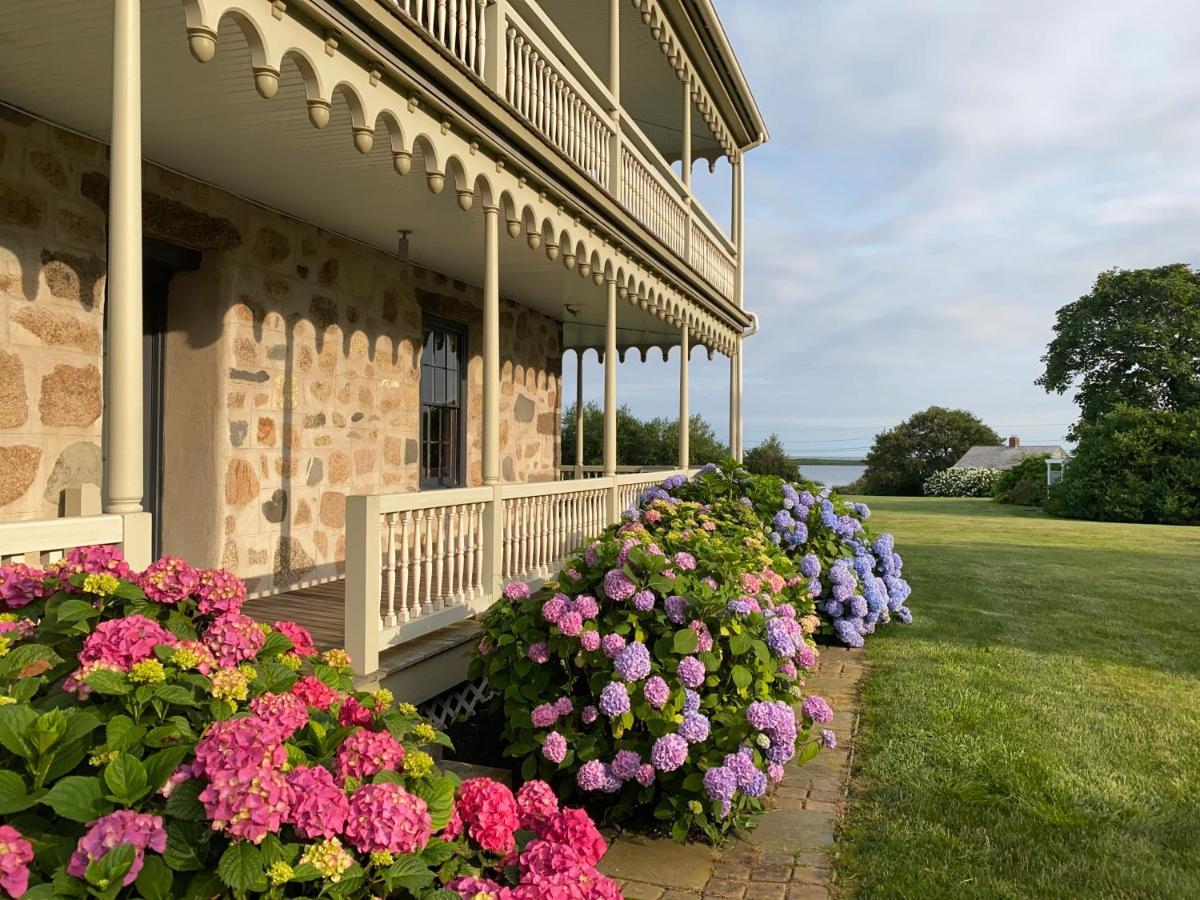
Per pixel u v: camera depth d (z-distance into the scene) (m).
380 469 6.96
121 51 2.59
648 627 3.71
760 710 3.40
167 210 4.87
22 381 4.12
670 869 3.20
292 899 1.57
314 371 6.15
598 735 3.56
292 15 3.31
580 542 6.61
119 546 2.64
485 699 4.99
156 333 5.37
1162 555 12.87
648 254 7.90
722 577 3.99
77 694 1.73
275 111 4.07
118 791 1.48
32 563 2.42
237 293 5.40
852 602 6.54
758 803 3.56
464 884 1.78
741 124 11.67
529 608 3.89
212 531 5.28
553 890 1.75
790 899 2.97
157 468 5.38
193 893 1.45
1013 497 27.86
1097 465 22.31
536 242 5.68
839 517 7.69
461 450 8.36
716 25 9.14
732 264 11.92
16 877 1.29
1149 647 6.82
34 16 3.10
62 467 4.34
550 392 10.43
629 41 9.37
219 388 5.29
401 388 7.24
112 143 2.60
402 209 5.71
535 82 5.65
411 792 1.88
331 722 2.03
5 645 1.84
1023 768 4.11
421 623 4.33
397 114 4.04
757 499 7.23
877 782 3.98
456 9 4.73
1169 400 31.48
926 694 5.34
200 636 2.10
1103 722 4.83
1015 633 7.29
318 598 5.52
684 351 9.55
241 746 1.52
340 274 6.43
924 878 3.08
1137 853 3.30
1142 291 31.92
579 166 6.04
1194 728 4.78
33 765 1.51
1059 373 34.19
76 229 4.39
